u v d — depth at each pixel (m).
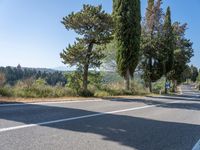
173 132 10.31
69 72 30.11
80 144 7.54
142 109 17.91
